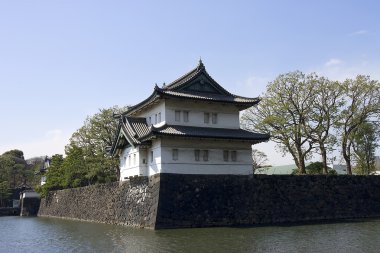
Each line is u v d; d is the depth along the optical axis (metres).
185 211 42.50
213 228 41.41
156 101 48.81
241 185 46.38
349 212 51.72
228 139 47.03
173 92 47.00
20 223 68.44
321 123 61.19
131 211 47.78
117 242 34.12
